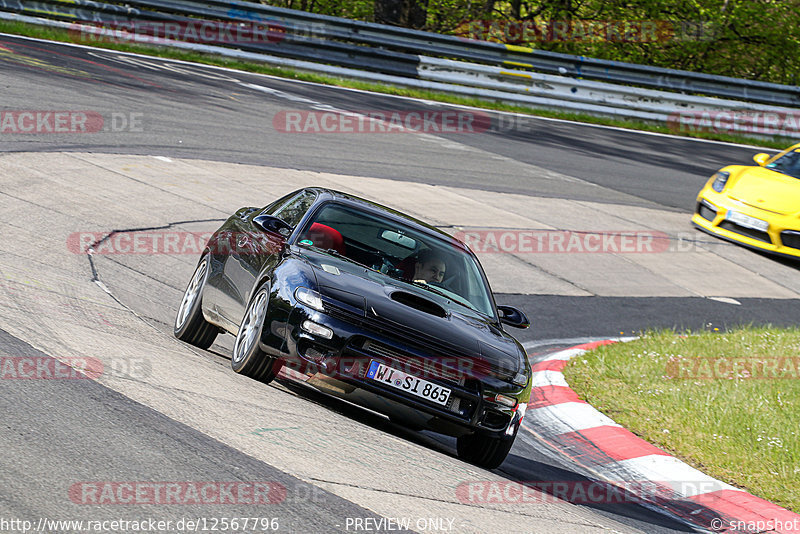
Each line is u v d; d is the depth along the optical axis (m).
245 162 51.50
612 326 42.19
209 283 26.70
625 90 91.56
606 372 33.44
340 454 17.83
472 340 21.97
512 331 38.59
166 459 15.09
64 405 16.50
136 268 33.84
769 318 47.84
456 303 24.25
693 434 27.83
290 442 17.62
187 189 44.50
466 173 61.94
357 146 62.09
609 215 59.94
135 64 70.75
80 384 17.89
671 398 30.81
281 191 47.78
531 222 54.72
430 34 85.75
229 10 80.38
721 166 80.44
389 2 106.00
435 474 18.69
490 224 52.25
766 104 96.31
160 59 75.81
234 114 61.97
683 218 63.00
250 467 15.69
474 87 87.31
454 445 25.20
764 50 120.44
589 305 44.53
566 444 27.50
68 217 36.47
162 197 42.41
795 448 26.98
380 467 17.80
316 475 16.19
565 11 118.44
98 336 22.45
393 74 85.19
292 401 21.22
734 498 23.75
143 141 50.22
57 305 24.70
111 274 31.97
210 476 14.84
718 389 31.88
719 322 45.75
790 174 60.41
